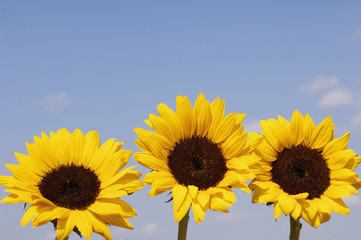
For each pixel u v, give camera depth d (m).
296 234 0.85
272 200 0.83
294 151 0.87
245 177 0.81
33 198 0.78
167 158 0.82
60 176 0.81
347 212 0.84
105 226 0.79
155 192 0.79
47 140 0.83
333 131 0.88
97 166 0.83
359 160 0.87
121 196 0.79
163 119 0.82
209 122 0.83
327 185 0.86
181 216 0.78
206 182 0.81
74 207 0.79
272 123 0.87
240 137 0.82
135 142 0.82
